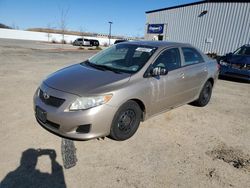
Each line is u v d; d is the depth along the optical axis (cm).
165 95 399
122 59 408
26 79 715
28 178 255
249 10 1579
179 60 441
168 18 2186
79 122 296
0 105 464
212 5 1781
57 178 258
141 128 395
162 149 332
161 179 267
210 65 532
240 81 944
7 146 314
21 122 389
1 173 260
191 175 278
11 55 1424
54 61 1259
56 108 306
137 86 343
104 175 267
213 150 340
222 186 262
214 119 466
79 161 290
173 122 434
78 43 4059
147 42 451
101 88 313
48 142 329
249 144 367
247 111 534
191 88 470
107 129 317
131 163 293
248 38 1603
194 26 1947
